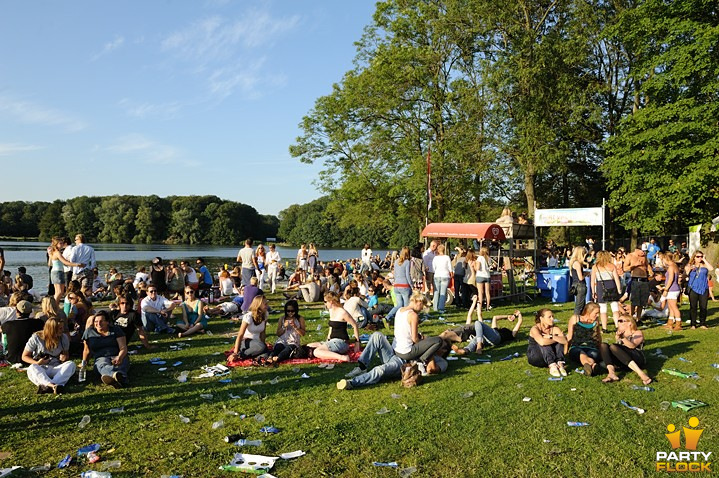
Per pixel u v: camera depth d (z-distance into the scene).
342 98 31.59
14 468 4.78
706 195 22.55
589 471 4.63
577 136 31.59
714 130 22.09
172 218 124.19
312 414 6.16
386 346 8.02
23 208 133.38
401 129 31.39
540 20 29.41
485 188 31.66
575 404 6.32
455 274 15.28
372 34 31.69
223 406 6.47
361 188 31.27
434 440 5.34
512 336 10.14
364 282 17.64
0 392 7.16
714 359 8.36
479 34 29.39
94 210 124.62
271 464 4.80
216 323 12.95
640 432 5.47
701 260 11.16
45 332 7.55
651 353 8.83
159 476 4.64
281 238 130.75
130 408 6.47
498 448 5.13
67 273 14.55
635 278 12.16
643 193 24.73
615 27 25.88
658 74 24.94
